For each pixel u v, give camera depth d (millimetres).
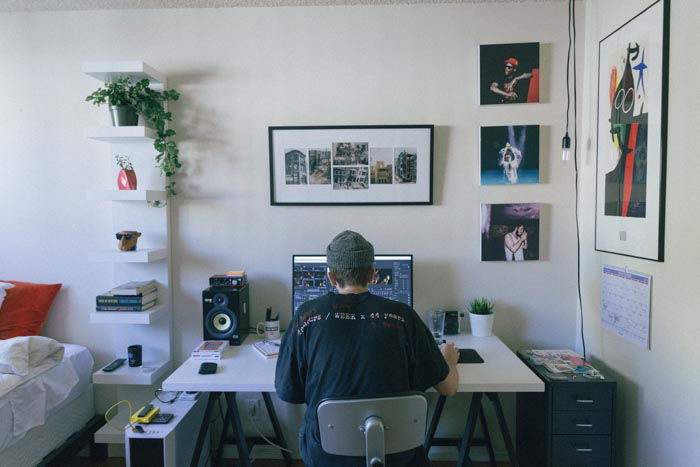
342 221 2467
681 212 1595
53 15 2447
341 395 1298
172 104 2449
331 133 2418
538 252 2434
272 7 2416
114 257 2230
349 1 2367
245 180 2469
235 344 2219
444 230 2457
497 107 2408
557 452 1911
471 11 2389
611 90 2059
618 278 2020
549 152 2414
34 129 2498
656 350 1760
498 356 2045
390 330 1343
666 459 1706
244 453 1915
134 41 2438
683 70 1567
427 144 2406
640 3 1823
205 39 2430
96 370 2564
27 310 2404
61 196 2518
